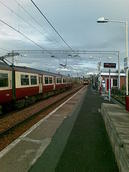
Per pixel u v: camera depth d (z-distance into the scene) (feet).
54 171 19.24
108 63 73.72
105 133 33.17
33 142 28.37
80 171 19.21
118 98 88.28
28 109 62.80
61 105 69.87
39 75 87.15
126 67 56.85
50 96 114.62
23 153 24.16
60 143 27.73
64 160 21.85
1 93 52.65
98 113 53.57
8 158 22.65
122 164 16.74
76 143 27.76
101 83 126.21
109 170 19.44
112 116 34.60
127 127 25.82
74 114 51.67
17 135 32.94
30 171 19.26
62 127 37.22
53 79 117.80
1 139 30.68
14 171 19.48
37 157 22.85
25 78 69.15
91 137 30.71
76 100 87.92
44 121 42.73
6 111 59.21
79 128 36.52
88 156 22.99
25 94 69.05
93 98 97.60
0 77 52.34
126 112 40.06
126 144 18.29
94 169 19.66
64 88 163.63
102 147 26.12
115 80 157.58
